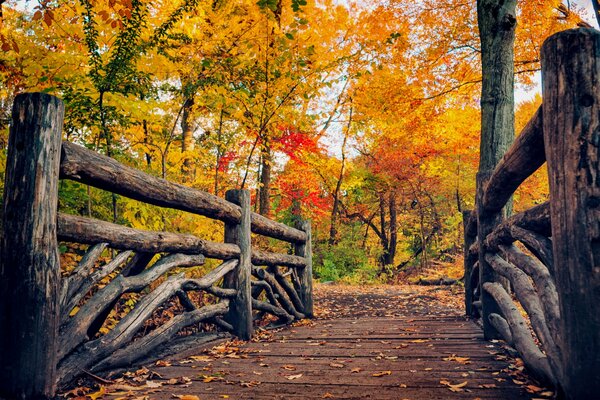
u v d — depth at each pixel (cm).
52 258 231
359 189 2280
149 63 563
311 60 714
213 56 611
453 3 989
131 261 333
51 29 492
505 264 371
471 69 1082
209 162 859
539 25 955
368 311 770
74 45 505
